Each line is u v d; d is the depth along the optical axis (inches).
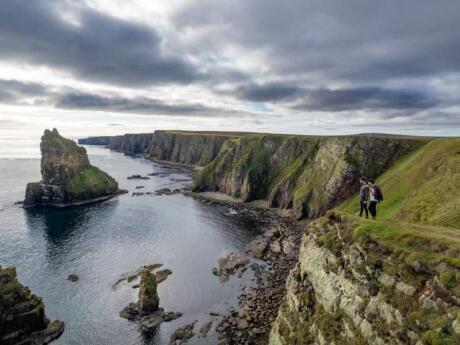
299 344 1352.1
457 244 969.5
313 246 1523.1
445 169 2802.7
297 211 5241.1
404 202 2847.0
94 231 4409.5
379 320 1011.9
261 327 2220.7
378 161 4940.9
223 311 2488.9
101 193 6692.9
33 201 5964.6
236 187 6904.5
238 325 2265.0
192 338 2176.4
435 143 3560.5
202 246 3850.9
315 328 1296.8
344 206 4628.4
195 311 2495.1
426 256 979.9
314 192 5290.4
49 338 2188.7
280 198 6053.2
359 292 1133.1
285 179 6097.4
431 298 886.4
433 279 909.8
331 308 1256.8
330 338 1184.2
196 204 6220.5
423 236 1058.7
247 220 5073.8
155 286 2495.1
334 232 1425.9
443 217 2156.7
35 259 3444.9
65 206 5935.0
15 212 5477.4
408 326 906.7
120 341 2171.5
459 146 2962.6
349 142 5305.1
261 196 6692.9
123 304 2586.1
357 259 1185.4
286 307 1658.5
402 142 4923.7
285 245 3836.1
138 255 3560.5
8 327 2121.1
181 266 3284.9
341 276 1244.5
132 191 7445.9
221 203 6368.1
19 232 4367.6
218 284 2906.0
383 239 1135.0
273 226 4739.2
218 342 2122.3
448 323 808.9
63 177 6235.2
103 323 2353.6
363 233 1216.2
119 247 3804.1
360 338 1054.4
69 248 3767.2
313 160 5979.3
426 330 852.6
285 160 6879.9
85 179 6609.3
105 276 3046.3
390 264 1061.1
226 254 3607.3
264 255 3558.1
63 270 3174.2
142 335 2225.6
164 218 5123.0
